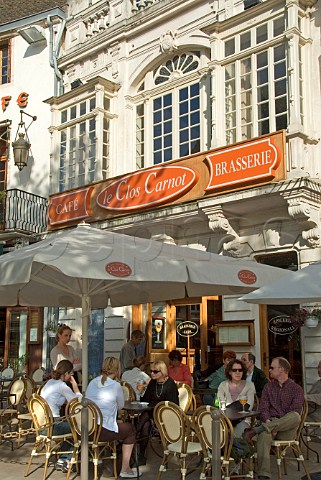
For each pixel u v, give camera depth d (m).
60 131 16.03
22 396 9.09
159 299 9.77
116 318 14.16
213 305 12.56
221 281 7.17
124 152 14.66
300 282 6.77
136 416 8.05
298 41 11.17
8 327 16.64
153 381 7.73
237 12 12.72
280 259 11.63
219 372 9.02
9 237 16.27
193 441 6.91
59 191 15.83
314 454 8.04
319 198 10.79
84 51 15.92
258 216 11.78
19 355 16.27
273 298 6.64
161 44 14.11
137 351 12.79
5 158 17.52
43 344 15.84
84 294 7.68
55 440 6.81
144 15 14.48
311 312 10.53
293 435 6.65
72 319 15.34
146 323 13.62
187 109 13.59
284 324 11.24
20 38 17.77
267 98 11.58
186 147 13.50
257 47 11.77
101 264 6.35
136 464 6.83
